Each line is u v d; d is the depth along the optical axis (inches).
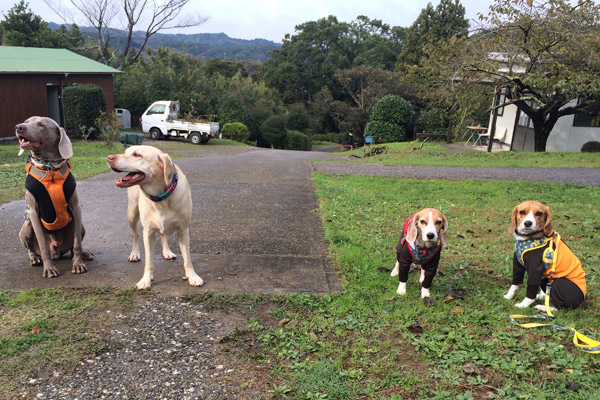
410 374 126.0
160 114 994.7
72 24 1804.9
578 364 129.2
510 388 119.6
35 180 175.0
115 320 151.3
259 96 1684.3
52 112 986.7
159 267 199.3
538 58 626.8
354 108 1849.2
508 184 416.8
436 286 187.8
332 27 2561.5
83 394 114.8
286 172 493.4
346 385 120.4
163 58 1349.7
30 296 164.2
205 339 142.3
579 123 778.8
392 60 2507.4
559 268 163.0
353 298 170.9
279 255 219.1
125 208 305.9
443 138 1085.1
